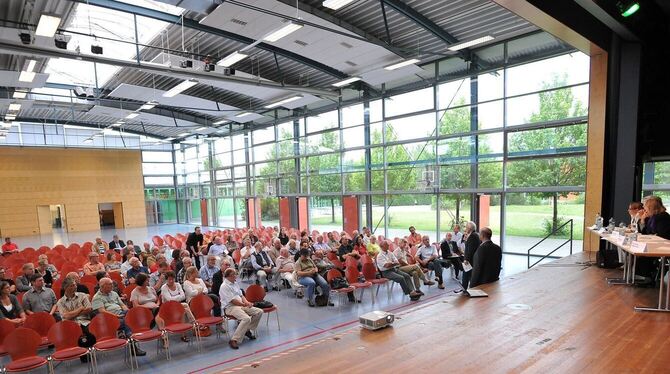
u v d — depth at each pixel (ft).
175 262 24.22
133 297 18.26
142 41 32.83
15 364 13.34
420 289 25.88
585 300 13.58
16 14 25.71
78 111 55.42
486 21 28.58
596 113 22.45
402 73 36.47
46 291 18.51
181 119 59.41
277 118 55.77
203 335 18.78
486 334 10.81
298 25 22.39
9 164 64.18
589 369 8.62
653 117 22.08
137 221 77.71
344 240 33.17
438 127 36.86
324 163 49.14
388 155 41.39
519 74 31.55
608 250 18.57
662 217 15.53
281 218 56.18
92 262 25.16
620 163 21.81
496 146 33.30
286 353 10.33
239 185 67.21
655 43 21.76
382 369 9.01
